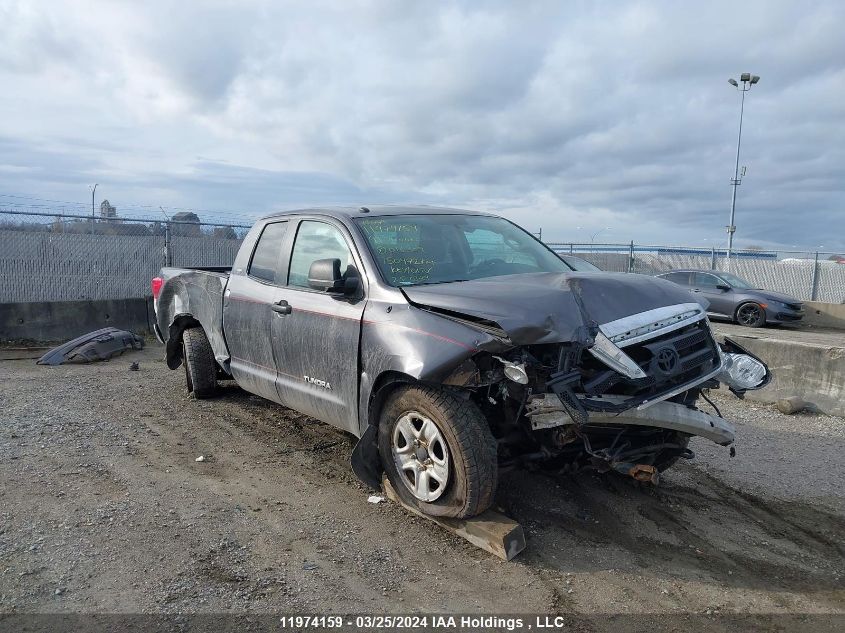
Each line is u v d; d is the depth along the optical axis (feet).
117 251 47.67
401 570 12.05
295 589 11.35
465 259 16.10
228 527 13.60
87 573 11.64
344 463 17.46
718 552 13.30
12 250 43.88
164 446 18.61
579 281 13.08
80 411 22.20
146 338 40.16
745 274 82.94
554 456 13.94
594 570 12.31
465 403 12.44
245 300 18.95
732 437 13.98
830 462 18.90
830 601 11.53
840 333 60.75
